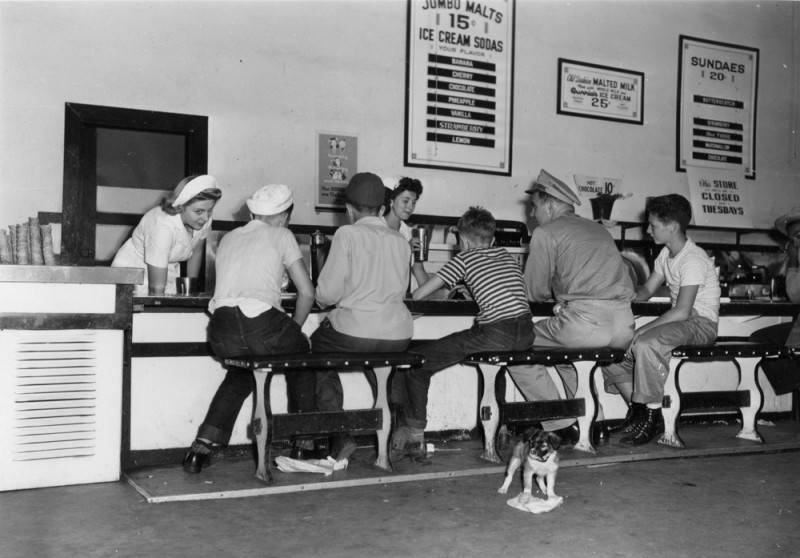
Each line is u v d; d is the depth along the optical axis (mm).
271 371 3734
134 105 5379
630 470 4199
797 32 7711
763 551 2910
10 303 3627
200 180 4246
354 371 4656
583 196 6777
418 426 4219
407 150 6168
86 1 5270
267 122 5750
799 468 4297
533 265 4578
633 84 7000
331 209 5922
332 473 3922
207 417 3965
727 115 7383
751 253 7438
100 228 5453
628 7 6992
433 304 4594
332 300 4020
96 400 3787
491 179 6465
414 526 3160
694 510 3445
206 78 5578
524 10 6586
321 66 5906
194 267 5422
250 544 2900
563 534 3082
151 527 3090
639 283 6738
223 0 5629
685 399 4797
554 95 6699
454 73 6324
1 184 5090
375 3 6074
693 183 7180
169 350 4180
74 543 2885
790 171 7676
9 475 3617
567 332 4445
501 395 4250
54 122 5203
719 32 7371
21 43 5129
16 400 3633
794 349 5016
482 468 4086
